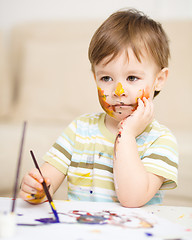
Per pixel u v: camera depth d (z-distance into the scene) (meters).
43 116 2.24
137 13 0.99
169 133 0.95
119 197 0.75
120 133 0.83
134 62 0.85
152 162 0.85
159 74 0.93
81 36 2.36
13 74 2.38
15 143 1.68
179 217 0.61
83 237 0.48
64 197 1.55
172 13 2.54
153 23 0.95
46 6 2.67
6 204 0.67
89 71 2.24
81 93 2.22
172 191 1.53
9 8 2.69
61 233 0.50
